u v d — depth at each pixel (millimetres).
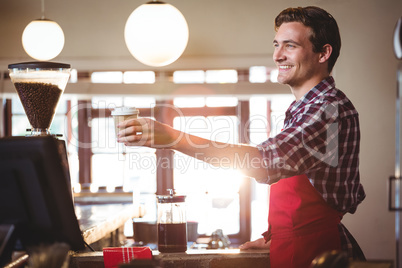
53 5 6426
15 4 6418
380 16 5883
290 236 1917
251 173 1630
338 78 5930
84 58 6453
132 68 6457
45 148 1233
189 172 6691
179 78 6602
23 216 1265
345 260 1151
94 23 6434
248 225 6695
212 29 6375
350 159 1862
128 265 1173
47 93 2002
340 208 1895
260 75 6500
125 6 6406
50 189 1248
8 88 6359
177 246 2029
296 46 1892
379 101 5891
